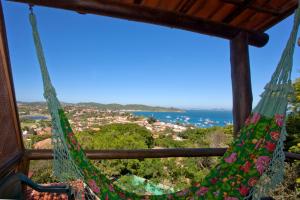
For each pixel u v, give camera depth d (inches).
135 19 66.8
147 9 66.1
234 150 55.2
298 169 159.0
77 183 54.6
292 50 47.0
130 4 63.6
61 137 57.0
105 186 59.0
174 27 71.0
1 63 61.6
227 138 449.1
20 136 70.6
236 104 72.9
